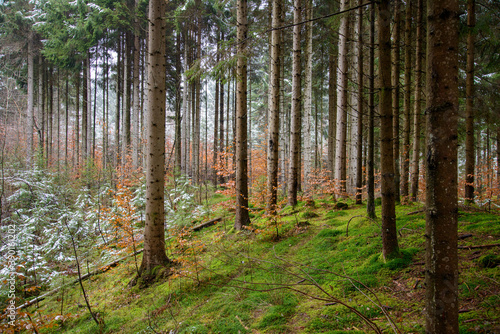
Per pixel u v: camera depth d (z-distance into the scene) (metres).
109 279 6.39
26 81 18.56
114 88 22.91
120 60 20.47
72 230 7.22
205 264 5.68
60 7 14.97
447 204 1.85
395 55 7.29
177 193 9.14
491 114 7.53
